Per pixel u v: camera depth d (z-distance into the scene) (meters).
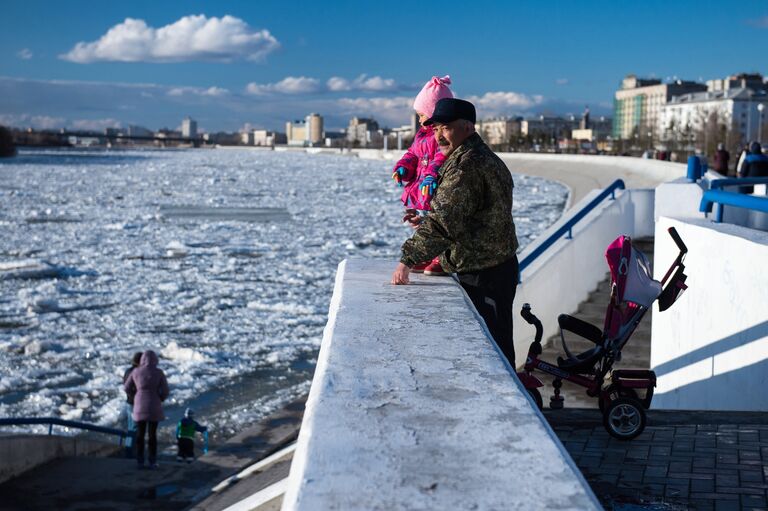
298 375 20.06
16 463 12.88
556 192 68.00
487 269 3.69
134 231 50.56
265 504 6.83
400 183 4.12
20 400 18.45
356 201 74.44
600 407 4.63
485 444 1.72
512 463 1.62
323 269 36.28
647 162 39.91
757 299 5.39
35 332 24.14
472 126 3.62
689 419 4.85
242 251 42.06
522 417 1.88
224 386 19.19
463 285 3.73
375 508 1.42
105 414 17.70
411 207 4.16
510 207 3.68
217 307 27.78
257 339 23.50
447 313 3.02
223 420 16.98
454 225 3.50
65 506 11.70
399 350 2.50
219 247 43.38
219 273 34.97
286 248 43.25
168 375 19.97
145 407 13.49
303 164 162.12
